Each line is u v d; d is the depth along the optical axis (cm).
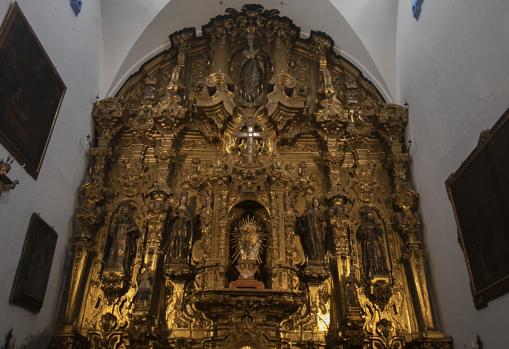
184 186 910
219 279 764
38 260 662
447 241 728
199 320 779
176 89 948
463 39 650
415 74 860
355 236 865
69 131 787
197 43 1076
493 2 557
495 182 549
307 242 825
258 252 818
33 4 620
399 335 768
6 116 555
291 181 869
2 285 562
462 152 668
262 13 1061
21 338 630
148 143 938
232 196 851
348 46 1037
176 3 989
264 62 1051
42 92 658
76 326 749
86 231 803
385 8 966
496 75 559
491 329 584
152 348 740
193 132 963
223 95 927
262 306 739
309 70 1059
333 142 916
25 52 597
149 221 827
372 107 1005
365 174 923
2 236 557
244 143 917
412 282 791
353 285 757
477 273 609
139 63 1031
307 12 1034
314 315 786
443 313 744
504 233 531
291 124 953
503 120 523
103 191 841
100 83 952
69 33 762
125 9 959
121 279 774
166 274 794
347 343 725
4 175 523
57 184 742
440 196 754
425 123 818
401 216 837
